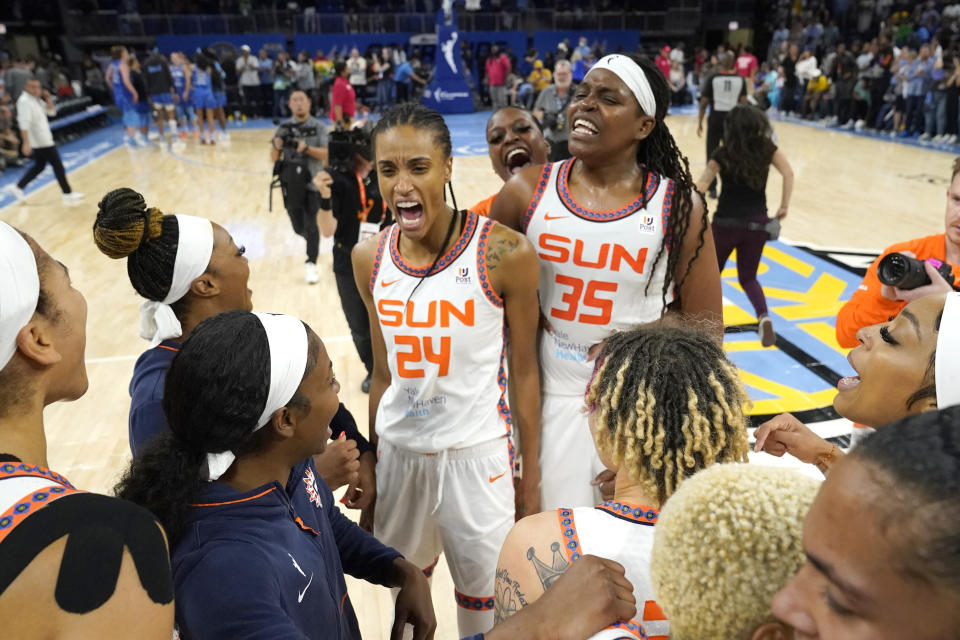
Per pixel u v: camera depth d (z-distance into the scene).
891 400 1.14
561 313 1.97
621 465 1.08
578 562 0.98
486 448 1.87
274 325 1.12
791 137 13.61
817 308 5.13
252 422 1.08
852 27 20.98
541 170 1.98
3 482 0.82
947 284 1.57
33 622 0.76
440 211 1.75
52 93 15.48
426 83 18.38
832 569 0.52
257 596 0.99
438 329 1.78
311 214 5.59
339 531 1.53
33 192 9.52
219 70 14.38
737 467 0.75
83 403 3.95
